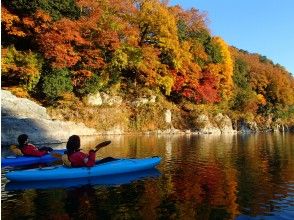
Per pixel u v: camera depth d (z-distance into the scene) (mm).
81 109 33281
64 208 7379
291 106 81375
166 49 43250
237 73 66188
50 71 32219
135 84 42062
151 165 12297
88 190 9102
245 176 11023
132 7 41156
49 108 31234
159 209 7258
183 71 45938
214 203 7715
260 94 71250
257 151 19156
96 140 25016
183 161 14547
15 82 31500
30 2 30734
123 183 9969
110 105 37500
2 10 29703
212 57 54875
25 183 10117
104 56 37281
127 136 32000
